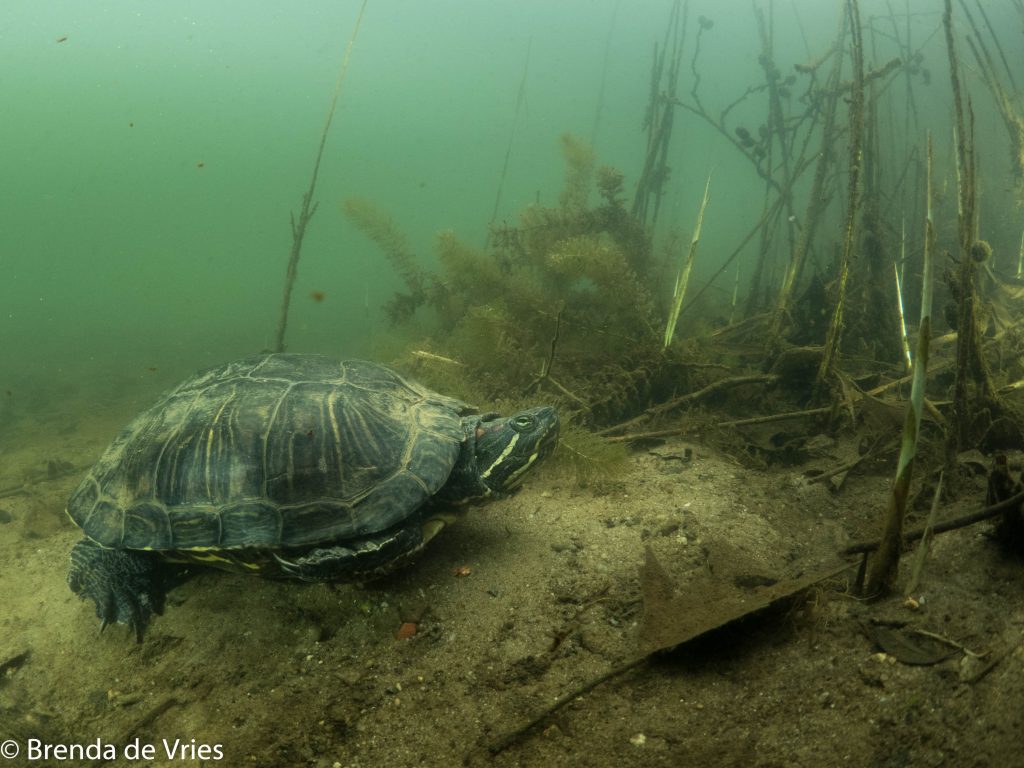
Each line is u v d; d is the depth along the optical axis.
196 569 0.33
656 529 0.32
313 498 0.28
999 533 0.24
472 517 0.35
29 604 0.34
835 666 0.22
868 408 0.38
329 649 0.28
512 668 0.25
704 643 0.24
